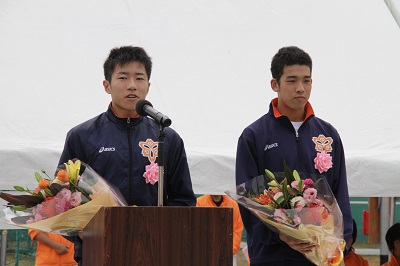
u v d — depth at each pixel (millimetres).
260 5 17797
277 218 10953
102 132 11758
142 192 11570
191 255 8117
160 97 15695
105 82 12227
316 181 11398
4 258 20438
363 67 16438
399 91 15867
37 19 17219
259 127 12250
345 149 14438
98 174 11266
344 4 17953
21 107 15117
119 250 7945
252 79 16281
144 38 16953
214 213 8180
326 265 11078
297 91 12000
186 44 16922
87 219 10570
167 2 17766
